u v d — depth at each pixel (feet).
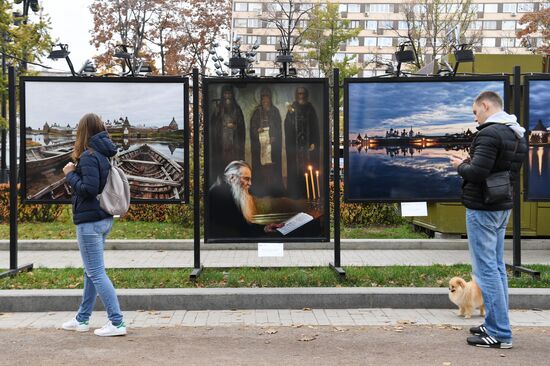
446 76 27.61
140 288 24.70
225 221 26.99
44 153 27.48
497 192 17.92
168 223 44.65
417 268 28.32
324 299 23.52
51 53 27.25
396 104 27.63
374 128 27.63
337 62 109.29
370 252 34.99
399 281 25.96
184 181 27.53
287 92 26.86
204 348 18.69
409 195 27.81
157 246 36.17
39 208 46.32
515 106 27.81
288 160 26.94
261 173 26.94
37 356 17.84
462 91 27.71
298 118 26.91
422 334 20.20
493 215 18.19
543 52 96.68
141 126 27.53
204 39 106.22
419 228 42.04
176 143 27.58
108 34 101.19
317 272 27.37
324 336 20.01
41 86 27.40
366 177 27.71
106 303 19.65
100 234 19.30
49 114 27.45
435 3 110.22
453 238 37.47
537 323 21.48
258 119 26.91
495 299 18.38
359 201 27.68
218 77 26.86
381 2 264.11
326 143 26.96
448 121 27.68
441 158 27.76
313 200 27.02
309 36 108.27
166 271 28.04
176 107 27.50
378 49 251.39
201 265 28.35
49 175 27.55
